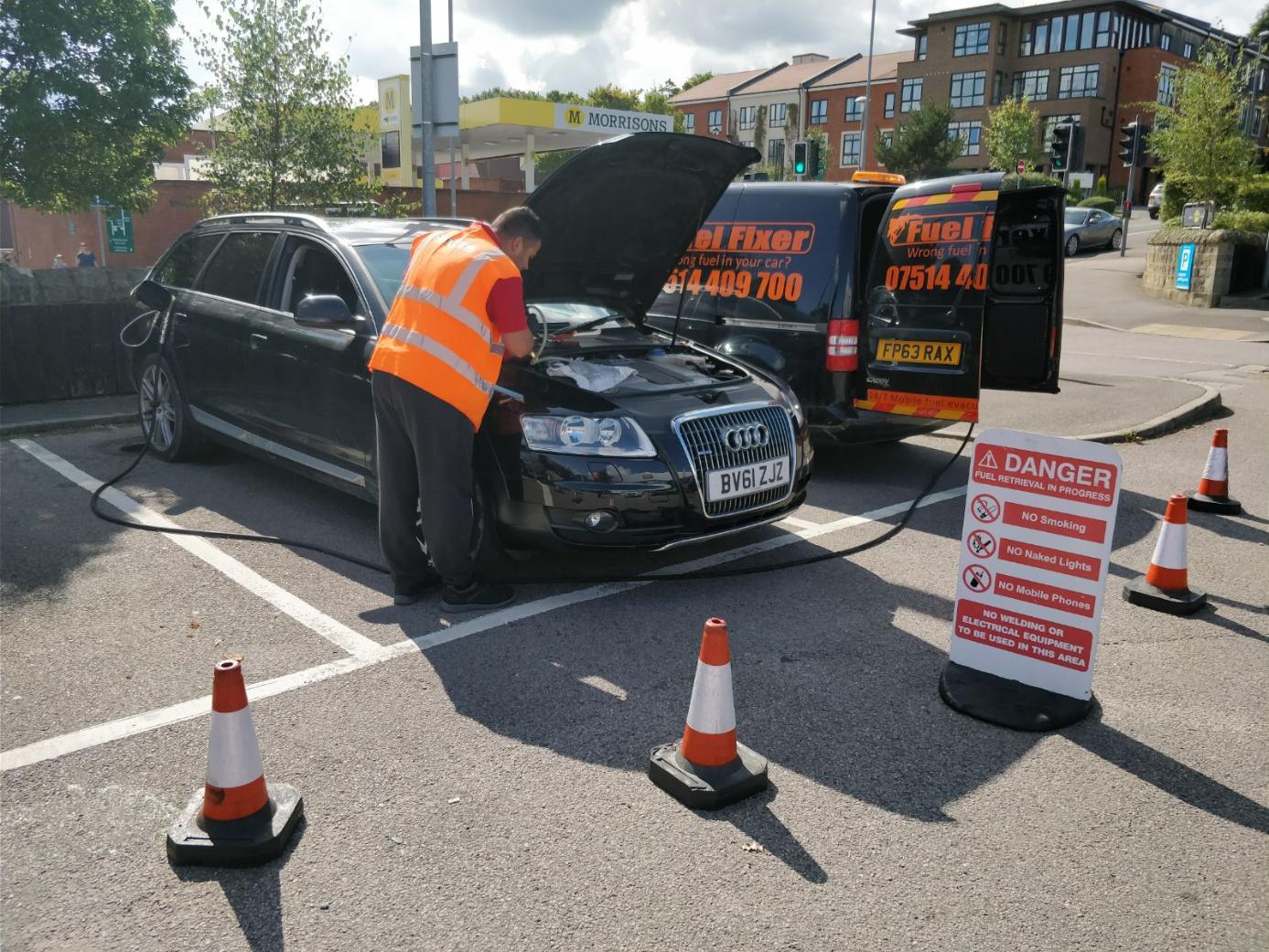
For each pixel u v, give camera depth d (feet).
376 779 10.12
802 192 22.06
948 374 19.83
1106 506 11.24
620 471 14.39
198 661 12.82
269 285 19.39
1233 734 11.25
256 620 14.16
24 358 29.04
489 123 92.22
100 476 21.88
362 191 44.14
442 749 10.71
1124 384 35.65
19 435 26.16
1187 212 70.54
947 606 15.01
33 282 29.01
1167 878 8.73
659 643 13.51
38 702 11.68
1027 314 22.86
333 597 15.05
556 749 10.75
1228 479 22.76
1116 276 80.89
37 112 38.45
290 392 18.15
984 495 12.11
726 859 8.91
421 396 13.33
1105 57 181.27
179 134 42.88
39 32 37.88
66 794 9.84
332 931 7.95
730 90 239.71
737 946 7.81
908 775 10.34
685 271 23.73
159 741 10.87
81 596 14.96
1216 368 41.60
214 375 20.53
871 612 14.74
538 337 17.76
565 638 13.62
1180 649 13.60
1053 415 29.73
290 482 21.48
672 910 8.22
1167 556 15.20
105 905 8.23
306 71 40.57
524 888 8.48
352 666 12.71
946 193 19.61
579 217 16.83
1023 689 12.03
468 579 14.48
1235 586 16.08
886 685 12.37
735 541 17.99
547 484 14.34
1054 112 186.29
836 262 21.30
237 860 8.72
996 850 9.08
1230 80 76.28
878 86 209.26
